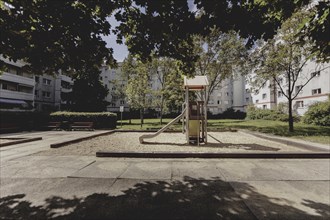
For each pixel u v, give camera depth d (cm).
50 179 460
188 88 1057
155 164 586
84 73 416
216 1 252
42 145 954
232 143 1009
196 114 1000
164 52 382
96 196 369
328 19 268
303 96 2658
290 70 1503
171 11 279
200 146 919
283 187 411
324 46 300
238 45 1984
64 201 349
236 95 5416
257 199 354
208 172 509
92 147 877
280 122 2473
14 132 1661
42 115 2030
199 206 328
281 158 662
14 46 317
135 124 2547
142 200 351
